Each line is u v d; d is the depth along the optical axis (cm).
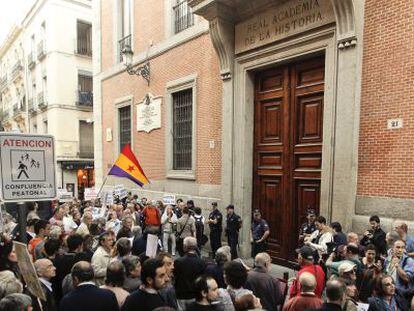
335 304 317
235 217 870
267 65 864
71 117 2353
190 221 871
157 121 1274
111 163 1600
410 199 598
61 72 2308
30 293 324
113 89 1572
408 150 604
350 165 674
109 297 320
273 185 886
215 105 1012
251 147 938
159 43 1251
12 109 3359
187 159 1162
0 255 409
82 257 441
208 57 1033
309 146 792
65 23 2317
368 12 664
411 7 604
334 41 709
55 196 410
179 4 1178
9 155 379
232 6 896
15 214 857
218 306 314
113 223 759
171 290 372
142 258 439
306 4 758
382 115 641
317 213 773
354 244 491
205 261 483
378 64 648
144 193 1348
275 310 394
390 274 457
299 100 820
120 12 1540
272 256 877
